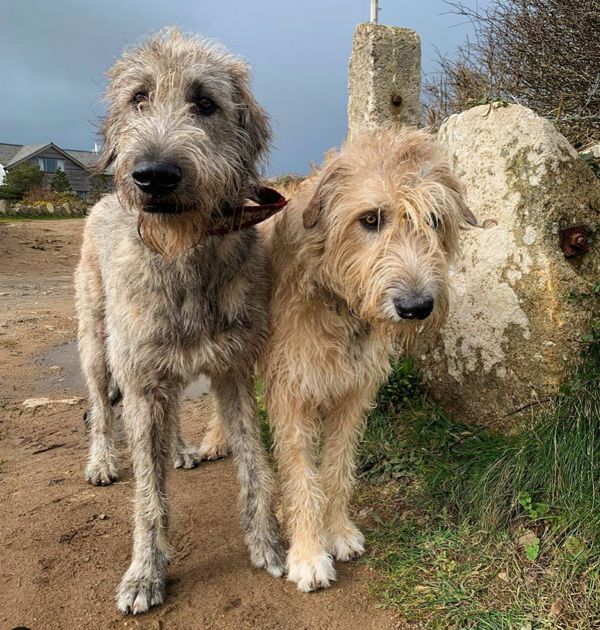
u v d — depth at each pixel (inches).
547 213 43.6
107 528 44.1
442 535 40.4
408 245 33.9
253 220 38.0
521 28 85.8
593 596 33.2
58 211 424.8
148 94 37.6
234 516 45.6
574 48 81.3
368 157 36.6
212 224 37.1
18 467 55.0
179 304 36.9
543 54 83.1
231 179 37.6
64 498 48.5
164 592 36.7
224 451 56.1
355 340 39.7
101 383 53.4
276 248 42.0
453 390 50.9
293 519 39.5
